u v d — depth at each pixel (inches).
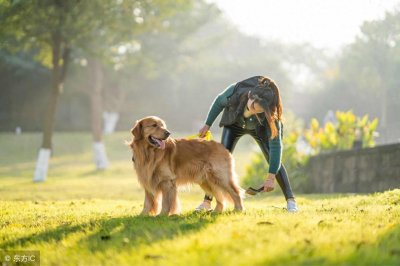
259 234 180.5
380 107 943.7
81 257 170.9
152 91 1988.2
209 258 147.9
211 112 284.7
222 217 229.0
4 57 1585.9
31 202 416.8
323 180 590.9
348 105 1588.3
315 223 207.2
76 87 1637.6
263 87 261.7
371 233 182.1
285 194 284.2
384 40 832.9
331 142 642.8
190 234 185.8
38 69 1701.5
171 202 257.4
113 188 684.1
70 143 1546.5
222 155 271.3
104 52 905.5
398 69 857.5
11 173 1034.1
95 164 1216.8
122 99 1732.3
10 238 215.0
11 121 1868.8
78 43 861.2
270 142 266.1
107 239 196.4
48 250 187.6
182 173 265.0
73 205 382.0
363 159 494.3
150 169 258.7
